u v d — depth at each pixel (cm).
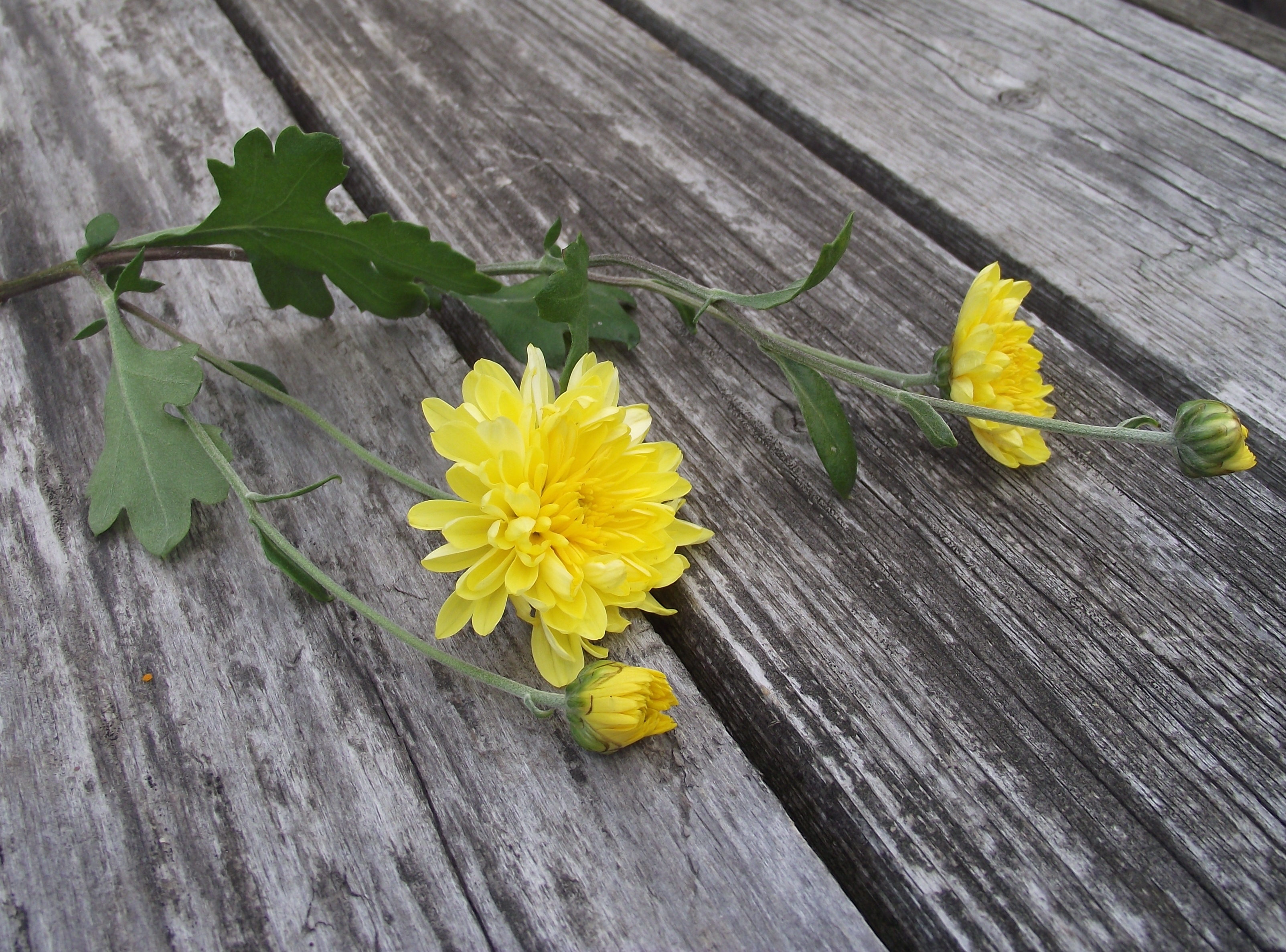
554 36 36
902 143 33
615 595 21
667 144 32
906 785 21
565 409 20
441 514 20
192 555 23
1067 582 23
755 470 25
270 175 23
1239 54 35
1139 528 24
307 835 20
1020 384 24
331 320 27
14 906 19
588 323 25
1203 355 27
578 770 20
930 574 23
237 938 19
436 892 19
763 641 22
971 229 30
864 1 38
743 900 19
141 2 36
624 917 19
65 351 26
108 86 33
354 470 25
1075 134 33
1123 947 19
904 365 27
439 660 20
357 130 32
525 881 19
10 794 20
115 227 25
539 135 32
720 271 29
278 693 21
